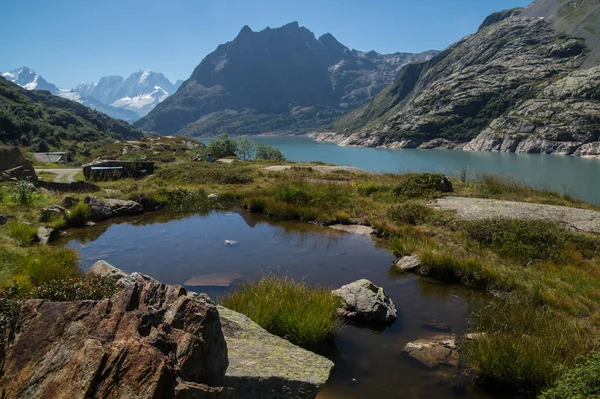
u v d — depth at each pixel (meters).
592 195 40.62
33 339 3.74
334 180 27.16
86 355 3.25
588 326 7.70
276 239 15.16
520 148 162.88
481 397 5.98
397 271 11.66
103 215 18.39
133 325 3.63
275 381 4.45
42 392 3.18
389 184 22.89
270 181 27.69
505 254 12.12
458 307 9.20
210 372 3.82
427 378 6.39
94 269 9.38
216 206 21.08
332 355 7.05
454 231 14.41
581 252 12.09
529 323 7.69
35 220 16.08
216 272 11.38
